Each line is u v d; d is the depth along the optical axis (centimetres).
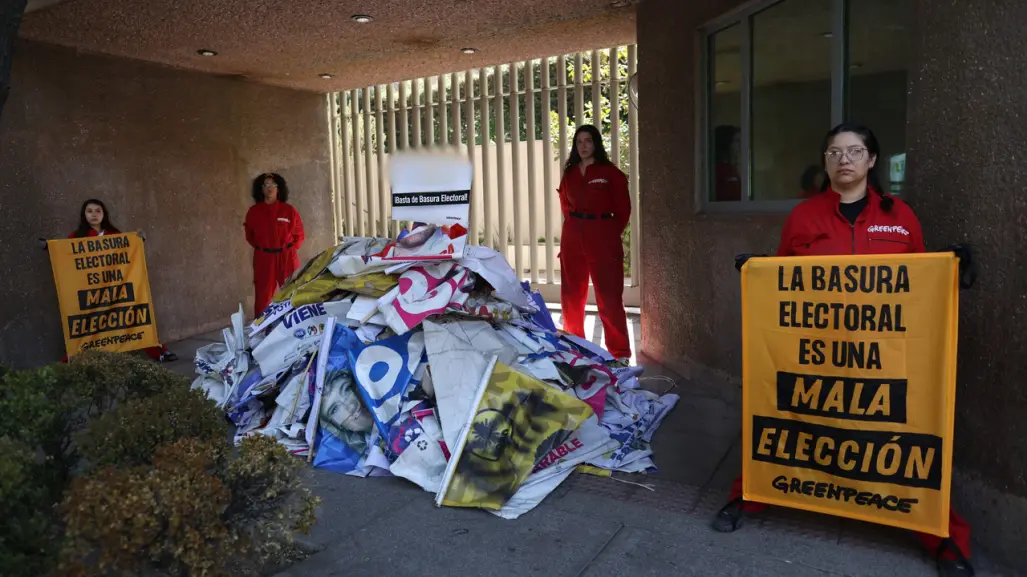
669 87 527
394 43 639
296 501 309
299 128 838
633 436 386
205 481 199
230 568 238
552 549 279
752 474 281
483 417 334
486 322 400
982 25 248
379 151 949
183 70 700
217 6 501
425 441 346
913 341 251
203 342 687
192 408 245
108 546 187
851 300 259
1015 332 244
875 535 281
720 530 289
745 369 279
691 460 368
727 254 460
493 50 689
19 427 222
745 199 467
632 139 785
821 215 277
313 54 662
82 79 611
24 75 566
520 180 858
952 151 265
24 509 189
